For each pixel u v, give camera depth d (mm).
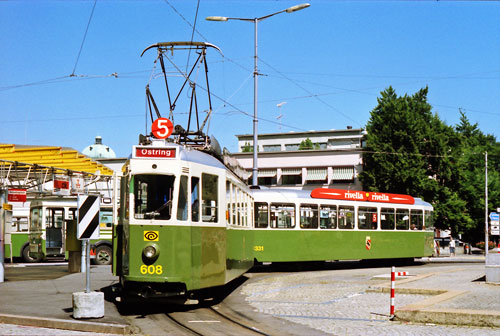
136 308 12438
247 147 77625
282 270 24578
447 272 21000
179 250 11625
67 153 24125
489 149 54594
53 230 25531
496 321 10180
